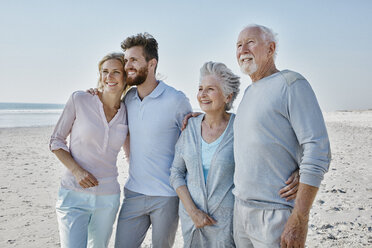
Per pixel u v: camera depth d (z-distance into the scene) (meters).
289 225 2.05
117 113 2.93
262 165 2.19
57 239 4.29
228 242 2.54
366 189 6.38
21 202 5.82
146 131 2.88
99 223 2.85
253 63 2.30
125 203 3.03
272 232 2.17
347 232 4.37
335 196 5.93
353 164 8.95
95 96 2.83
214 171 2.56
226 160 2.55
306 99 2.04
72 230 2.64
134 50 2.88
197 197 2.60
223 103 2.67
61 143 2.77
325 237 4.23
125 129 2.96
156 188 2.89
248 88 2.41
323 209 5.25
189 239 2.64
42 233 4.47
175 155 2.82
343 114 50.47
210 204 2.56
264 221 2.19
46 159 10.28
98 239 2.87
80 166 2.75
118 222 3.06
